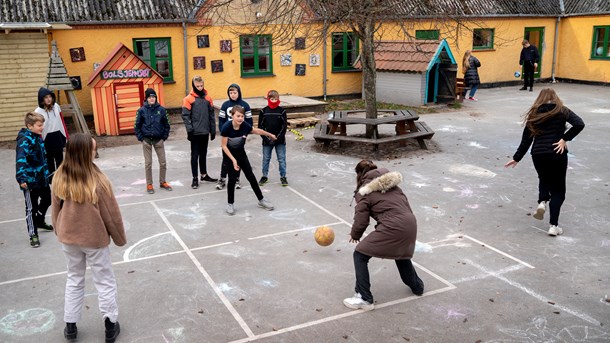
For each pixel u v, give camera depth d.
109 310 5.10
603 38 24.50
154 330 5.38
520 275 6.52
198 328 5.41
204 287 6.29
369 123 12.11
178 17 17.81
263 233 7.92
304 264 6.87
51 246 7.61
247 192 9.91
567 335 5.24
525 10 24.58
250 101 17.73
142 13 17.45
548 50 26.00
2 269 6.85
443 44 18.97
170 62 18.30
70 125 16.91
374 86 12.89
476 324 5.45
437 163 11.75
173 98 18.59
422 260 6.95
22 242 7.76
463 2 22.92
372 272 6.63
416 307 5.78
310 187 10.14
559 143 7.38
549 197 7.80
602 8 24.16
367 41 12.54
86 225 4.86
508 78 25.30
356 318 5.57
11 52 14.33
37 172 7.55
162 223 8.38
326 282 6.38
